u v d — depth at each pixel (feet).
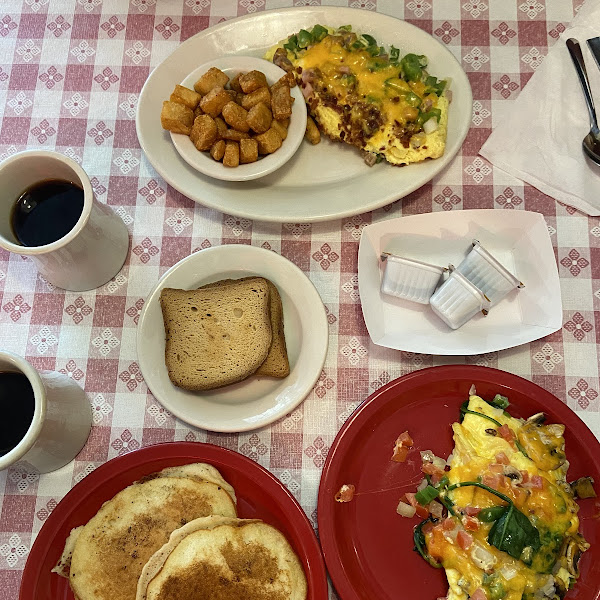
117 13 2.42
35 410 1.79
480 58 2.35
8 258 2.24
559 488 1.94
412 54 2.21
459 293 2.05
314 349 2.06
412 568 1.98
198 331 2.04
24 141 2.34
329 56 2.21
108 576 1.88
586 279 2.20
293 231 2.25
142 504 1.92
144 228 2.26
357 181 2.23
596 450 1.96
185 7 2.41
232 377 2.01
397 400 2.06
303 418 2.12
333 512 1.95
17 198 2.02
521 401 2.03
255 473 1.94
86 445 2.11
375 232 2.15
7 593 2.01
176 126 2.12
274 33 2.28
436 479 2.00
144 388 2.15
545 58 2.31
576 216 2.24
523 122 2.28
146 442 2.11
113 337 2.19
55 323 2.19
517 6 2.38
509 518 1.85
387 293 2.15
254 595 1.85
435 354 2.08
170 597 1.81
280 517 1.99
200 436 2.11
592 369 2.13
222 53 2.28
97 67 2.39
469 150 2.29
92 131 2.33
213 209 2.22
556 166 2.24
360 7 2.39
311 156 2.27
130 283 2.22
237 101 2.17
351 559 1.99
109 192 2.28
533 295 2.15
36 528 2.05
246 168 2.12
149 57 2.39
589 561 1.95
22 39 2.42
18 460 1.74
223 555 1.85
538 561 1.86
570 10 2.36
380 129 2.16
